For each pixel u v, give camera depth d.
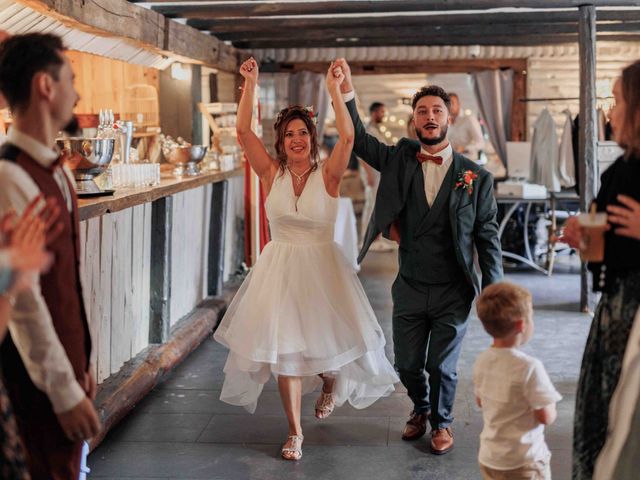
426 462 4.07
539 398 2.88
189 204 6.75
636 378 2.48
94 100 9.57
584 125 7.20
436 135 4.00
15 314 2.12
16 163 2.23
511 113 11.12
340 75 4.06
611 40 10.25
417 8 7.21
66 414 2.23
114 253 4.96
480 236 4.06
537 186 9.11
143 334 5.57
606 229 2.56
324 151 11.59
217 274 7.43
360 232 12.57
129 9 6.01
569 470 3.94
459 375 5.50
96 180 5.12
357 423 4.63
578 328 6.80
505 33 9.61
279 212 4.13
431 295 4.08
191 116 9.43
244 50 10.79
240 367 4.08
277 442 4.36
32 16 4.94
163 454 4.20
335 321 4.08
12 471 1.98
